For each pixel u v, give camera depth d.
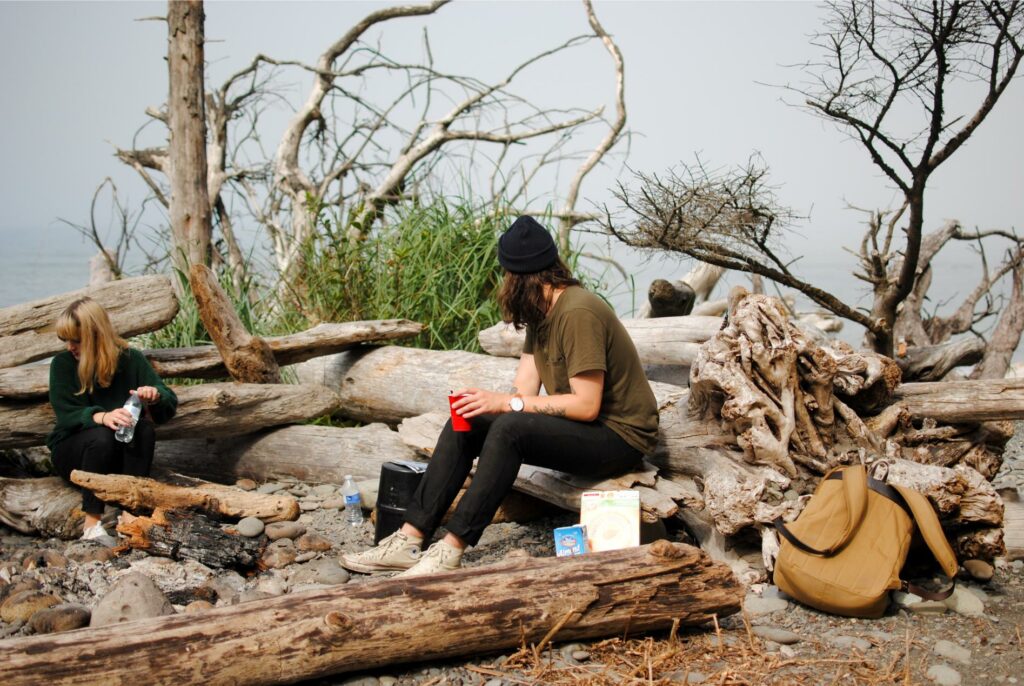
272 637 2.90
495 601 3.13
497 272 7.46
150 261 9.14
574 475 4.21
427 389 5.88
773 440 3.97
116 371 4.77
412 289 7.37
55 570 3.90
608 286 7.66
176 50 8.52
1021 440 6.59
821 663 3.17
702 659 3.22
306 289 7.83
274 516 4.66
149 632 2.85
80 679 2.70
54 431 4.66
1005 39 5.75
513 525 4.67
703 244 6.54
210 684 2.82
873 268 7.07
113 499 4.43
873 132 6.10
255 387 5.46
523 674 3.12
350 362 6.36
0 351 4.95
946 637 3.39
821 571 3.56
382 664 3.07
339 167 11.19
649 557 3.32
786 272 6.61
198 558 4.11
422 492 3.97
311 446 5.48
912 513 3.65
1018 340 7.65
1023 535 4.25
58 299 5.12
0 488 4.65
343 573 4.04
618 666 3.16
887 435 4.35
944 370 6.64
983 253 8.69
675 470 4.39
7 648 2.73
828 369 4.05
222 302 5.55
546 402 3.83
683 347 5.50
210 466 5.71
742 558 4.06
